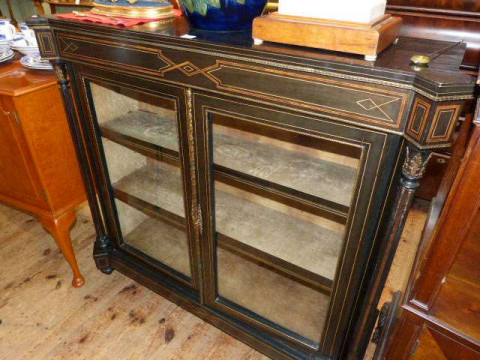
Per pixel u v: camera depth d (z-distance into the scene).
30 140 1.19
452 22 1.42
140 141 1.11
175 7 1.18
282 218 1.17
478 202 0.61
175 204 1.23
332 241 1.08
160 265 1.35
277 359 1.19
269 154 1.04
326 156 1.00
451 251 0.67
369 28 0.64
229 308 1.22
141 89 0.97
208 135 0.91
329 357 1.09
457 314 0.73
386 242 0.78
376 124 0.66
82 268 1.60
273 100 0.75
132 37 0.87
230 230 1.12
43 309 1.42
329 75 0.66
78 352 1.27
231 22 0.86
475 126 0.56
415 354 0.84
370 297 0.88
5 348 1.28
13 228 1.82
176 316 1.41
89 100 1.12
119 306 1.44
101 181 1.30
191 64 0.82
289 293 1.24
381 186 0.74
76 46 1.00
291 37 0.71
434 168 1.80
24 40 1.40
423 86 0.57
